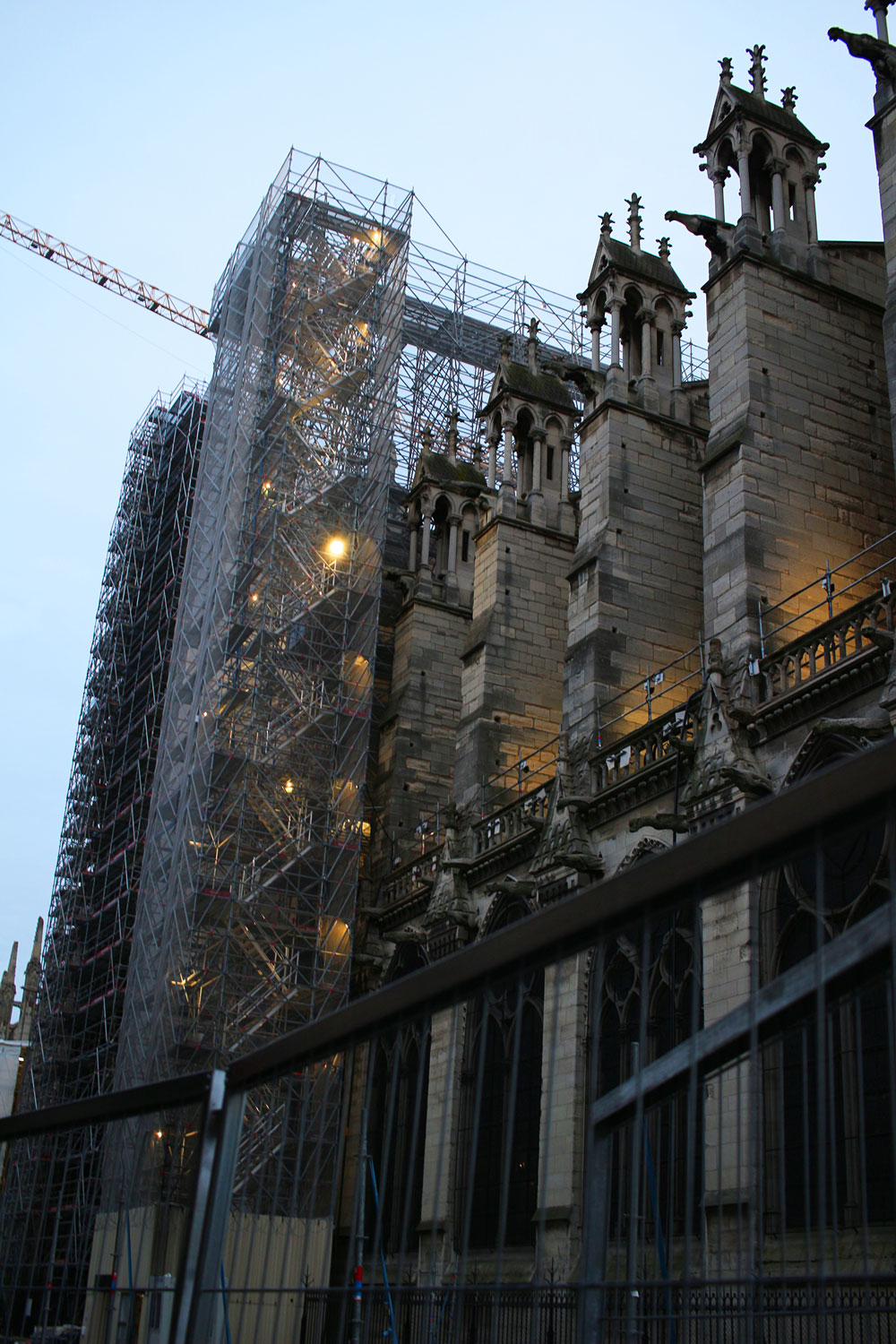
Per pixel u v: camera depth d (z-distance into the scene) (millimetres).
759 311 35406
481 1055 7508
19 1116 11500
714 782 29688
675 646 40125
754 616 31906
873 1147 23672
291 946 45781
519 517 49469
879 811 5734
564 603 48781
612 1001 33406
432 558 58094
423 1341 8164
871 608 27391
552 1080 7859
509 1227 35344
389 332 56500
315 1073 39344
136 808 59969
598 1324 7438
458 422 67062
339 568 51531
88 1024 58812
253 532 50031
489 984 7500
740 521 32938
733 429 34281
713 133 38469
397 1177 40875
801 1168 24891
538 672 47344
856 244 38219
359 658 50906
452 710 54281
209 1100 8984
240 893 44250
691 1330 11031
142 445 72750
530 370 52156
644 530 40938
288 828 46719
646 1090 7809
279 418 52156
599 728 37812
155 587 66562
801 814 5906
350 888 47438
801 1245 24203
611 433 41531
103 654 68062
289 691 48219
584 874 35625
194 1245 8719
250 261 59250
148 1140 34406
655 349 43938
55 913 64188
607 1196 7742
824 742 27906
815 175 38062
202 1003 42656
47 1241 12477
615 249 44500
